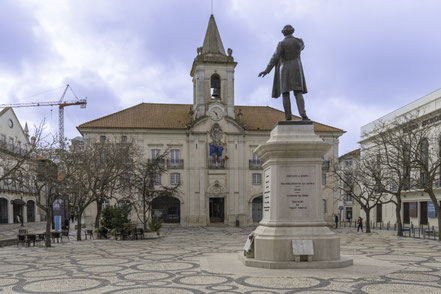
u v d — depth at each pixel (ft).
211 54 144.46
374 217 148.05
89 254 49.39
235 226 136.98
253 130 143.74
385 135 89.25
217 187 140.87
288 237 29.55
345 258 31.27
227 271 29.50
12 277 31.89
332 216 144.77
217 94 144.77
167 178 138.51
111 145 102.06
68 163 79.66
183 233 97.76
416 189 117.70
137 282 28.17
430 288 24.36
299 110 32.86
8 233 100.58
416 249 52.44
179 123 144.15
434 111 104.99
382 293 22.94
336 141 149.18
